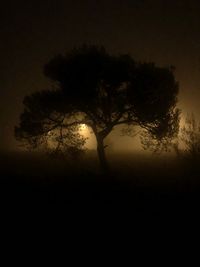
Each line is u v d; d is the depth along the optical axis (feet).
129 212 32.50
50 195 39.60
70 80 61.26
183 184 45.62
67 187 43.29
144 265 21.16
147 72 61.77
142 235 26.32
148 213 32.19
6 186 46.03
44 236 26.27
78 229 27.81
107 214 31.89
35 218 30.86
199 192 40.91
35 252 23.21
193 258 22.12
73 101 62.03
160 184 46.19
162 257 22.29
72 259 22.09
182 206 34.58
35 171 63.00
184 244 24.45
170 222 29.48
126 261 21.74
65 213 32.32
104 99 62.28
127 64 62.44
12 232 27.17
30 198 38.45
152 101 61.72
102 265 21.22
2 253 23.08
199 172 54.44
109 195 38.99
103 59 62.54
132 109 62.39
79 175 50.57
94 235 26.40
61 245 24.41
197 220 30.01
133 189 42.09
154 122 62.85
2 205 35.53
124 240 25.29
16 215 31.83
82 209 33.58
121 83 62.39
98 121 63.46
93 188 42.22
